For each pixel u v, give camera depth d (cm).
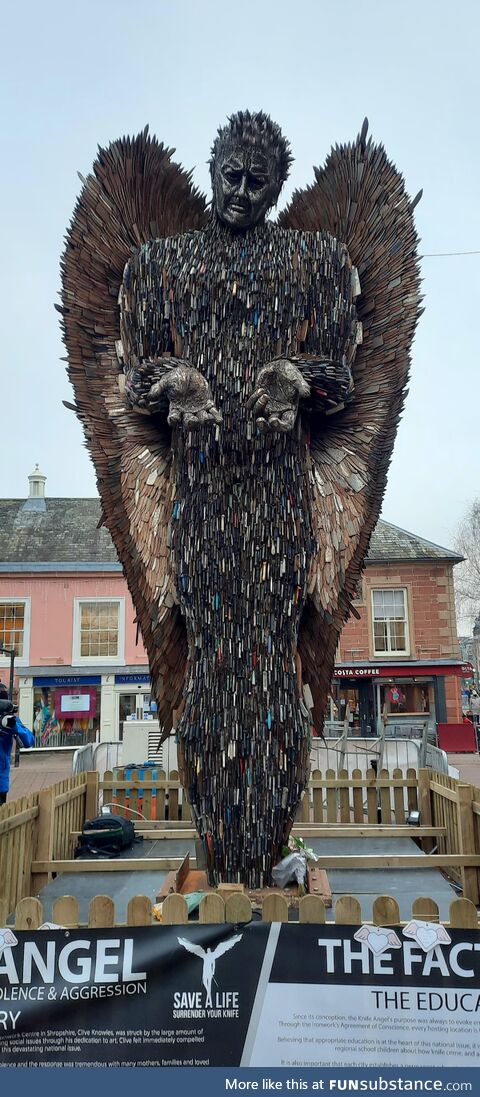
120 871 545
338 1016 292
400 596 2353
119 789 718
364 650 2308
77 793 644
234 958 298
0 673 2270
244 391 451
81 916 440
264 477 450
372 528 484
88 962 299
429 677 2289
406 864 510
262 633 444
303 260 465
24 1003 296
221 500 450
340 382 448
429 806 669
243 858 429
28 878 525
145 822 692
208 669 442
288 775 436
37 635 2306
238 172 457
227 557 447
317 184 510
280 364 442
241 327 457
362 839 627
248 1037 292
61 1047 292
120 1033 293
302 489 458
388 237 486
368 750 979
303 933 300
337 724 1803
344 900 305
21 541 2473
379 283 486
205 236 474
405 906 460
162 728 480
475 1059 288
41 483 2691
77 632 2316
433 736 2083
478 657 4869
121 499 482
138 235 497
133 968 298
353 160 496
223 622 445
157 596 462
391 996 294
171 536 458
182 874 466
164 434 483
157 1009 294
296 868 430
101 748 1066
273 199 477
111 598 2339
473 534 3650
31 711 2252
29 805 534
